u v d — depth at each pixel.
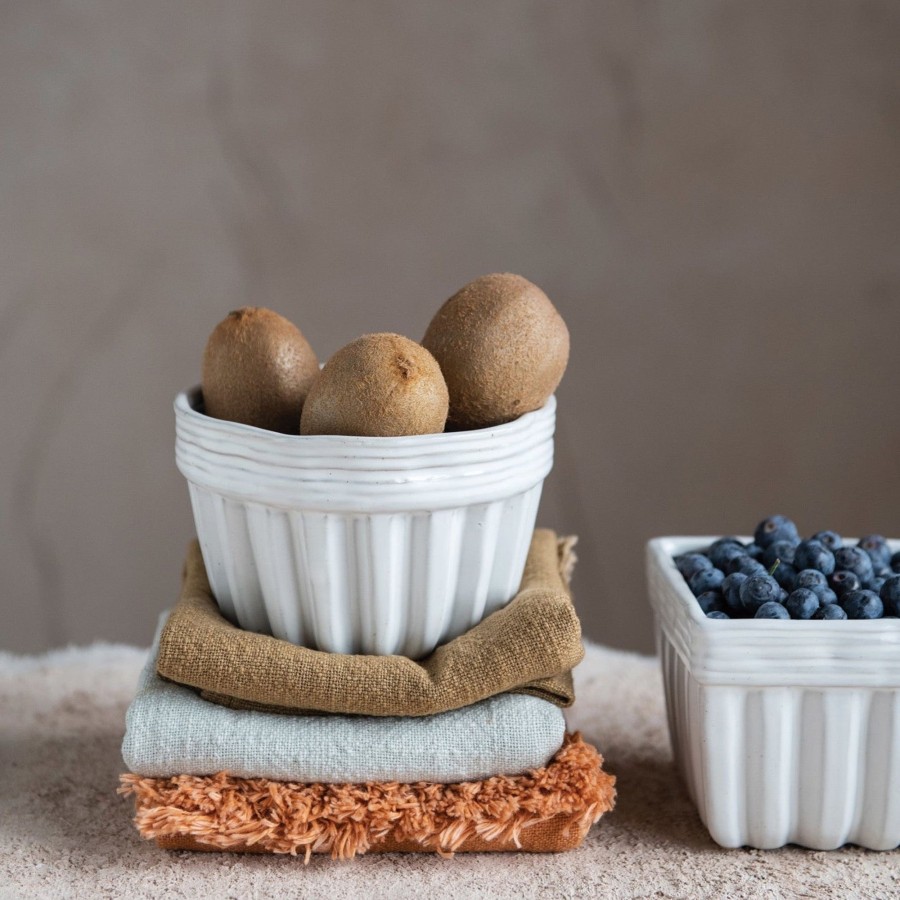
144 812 0.65
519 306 0.69
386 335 0.67
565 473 1.41
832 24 1.26
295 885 0.66
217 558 0.71
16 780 0.74
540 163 1.34
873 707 0.67
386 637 0.69
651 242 1.34
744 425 1.37
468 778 0.67
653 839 0.70
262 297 1.38
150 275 1.37
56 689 0.84
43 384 1.39
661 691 0.85
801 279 1.32
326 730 0.67
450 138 1.34
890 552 0.76
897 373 1.33
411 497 0.66
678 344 1.36
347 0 1.31
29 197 1.34
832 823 0.68
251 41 1.32
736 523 1.39
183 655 0.67
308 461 0.65
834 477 1.36
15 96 1.32
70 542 1.43
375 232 1.36
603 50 1.30
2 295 1.36
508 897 0.65
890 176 1.28
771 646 0.66
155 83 1.33
